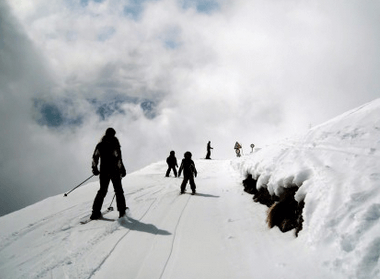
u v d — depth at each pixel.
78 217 5.70
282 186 5.00
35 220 5.60
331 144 4.99
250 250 3.77
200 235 4.56
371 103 5.73
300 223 3.84
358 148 4.24
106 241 4.37
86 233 4.75
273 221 4.54
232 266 3.37
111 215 5.82
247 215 5.53
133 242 4.31
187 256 3.76
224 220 5.35
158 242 4.30
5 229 5.12
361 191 3.14
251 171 7.76
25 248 4.18
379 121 4.64
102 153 5.54
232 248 3.93
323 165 4.30
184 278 3.16
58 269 3.47
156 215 5.88
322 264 2.79
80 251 4.00
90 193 8.33
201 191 8.85
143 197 7.89
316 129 6.49
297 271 2.88
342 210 3.09
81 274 3.33
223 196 7.81
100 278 3.22
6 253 4.03
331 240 2.95
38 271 3.43
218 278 3.11
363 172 3.48
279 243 3.78
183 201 7.30
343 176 3.65
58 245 4.25
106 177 5.55
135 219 5.57
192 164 8.44
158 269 3.41
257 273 3.09
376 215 2.76
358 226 2.75
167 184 10.66
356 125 5.08
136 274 3.30
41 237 4.62
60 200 7.45
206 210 6.24
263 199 6.16
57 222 5.39
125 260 3.69
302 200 4.02
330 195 3.42
